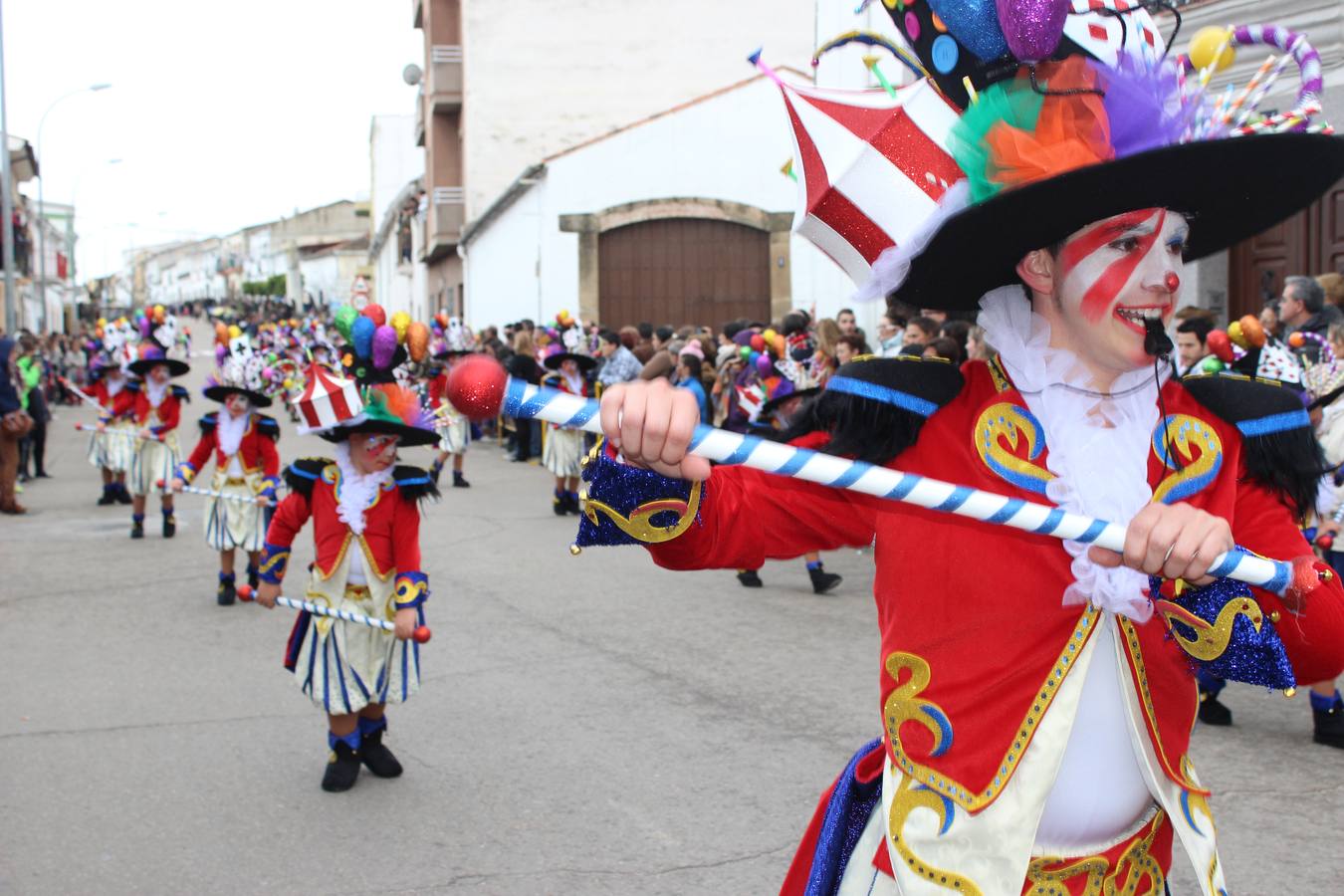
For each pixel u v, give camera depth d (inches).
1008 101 84.5
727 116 959.0
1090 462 88.4
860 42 96.7
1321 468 91.4
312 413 215.5
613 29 1275.8
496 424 893.8
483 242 1190.9
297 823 206.1
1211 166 83.0
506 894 178.7
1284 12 370.0
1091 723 88.1
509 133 1283.2
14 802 215.8
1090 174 80.0
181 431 958.4
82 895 180.5
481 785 221.5
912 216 88.7
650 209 972.6
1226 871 181.2
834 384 92.3
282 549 223.5
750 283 978.1
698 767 227.1
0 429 560.4
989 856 85.8
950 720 87.7
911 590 89.7
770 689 275.1
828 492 92.0
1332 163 88.9
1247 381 93.1
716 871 184.4
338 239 4035.4
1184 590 85.8
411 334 226.5
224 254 5339.6
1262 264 439.5
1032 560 86.7
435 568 424.8
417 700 272.4
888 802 90.8
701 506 87.7
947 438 90.5
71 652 316.5
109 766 233.8
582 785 219.8
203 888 182.4
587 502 88.0
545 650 312.0
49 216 2743.6
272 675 295.1
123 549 473.1
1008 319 92.7
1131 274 86.4
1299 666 89.7
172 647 321.4
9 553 463.5
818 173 91.4
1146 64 87.7
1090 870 89.1
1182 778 89.5
